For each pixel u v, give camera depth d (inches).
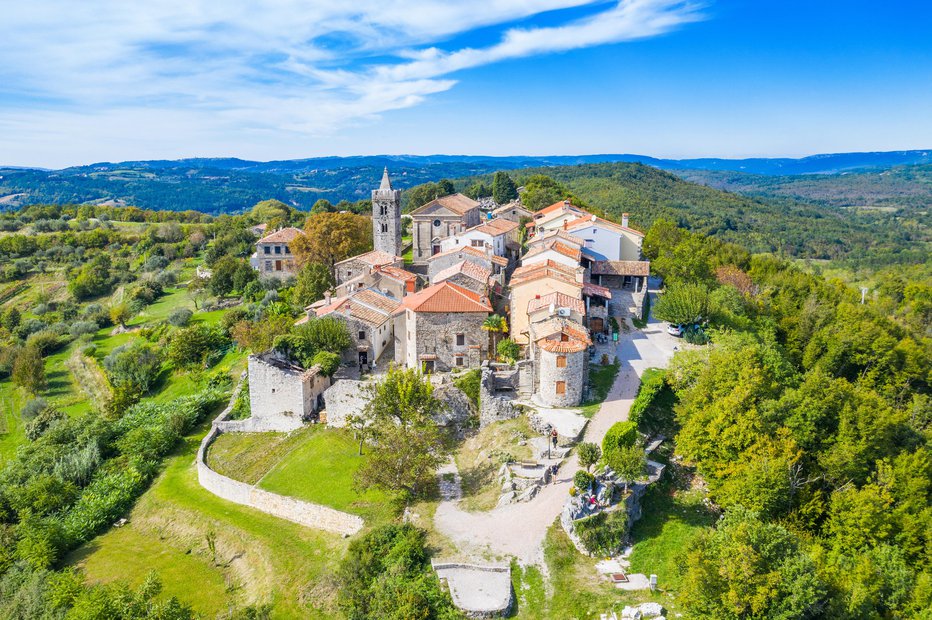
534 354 2522.1
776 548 1423.5
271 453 2625.5
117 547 2287.2
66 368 4675.2
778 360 2687.0
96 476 2773.1
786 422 2134.6
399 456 2095.2
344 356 3078.2
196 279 5935.0
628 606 1502.2
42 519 2399.1
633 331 3181.6
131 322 5374.0
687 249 3929.6
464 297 2864.2
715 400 2128.4
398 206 4680.1
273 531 2187.5
